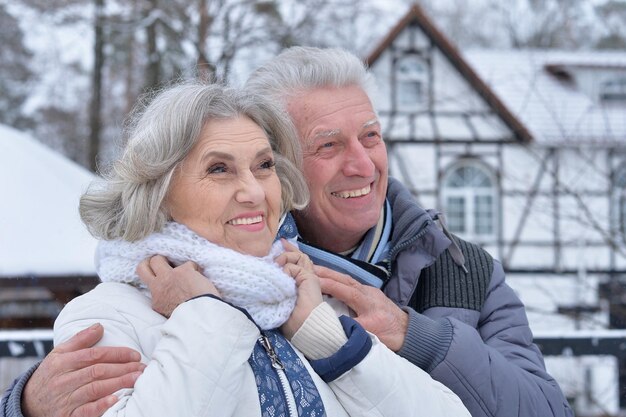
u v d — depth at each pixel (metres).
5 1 14.16
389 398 1.67
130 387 1.57
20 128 26.58
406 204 2.21
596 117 14.63
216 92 1.80
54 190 8.10
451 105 14.64
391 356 1.72
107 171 1.92
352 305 1.91
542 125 14.38
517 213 14.21
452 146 14.59
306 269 1.84
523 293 11.10
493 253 14.32
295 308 1.75
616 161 12.11
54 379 1.59
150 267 1.75
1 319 7.87
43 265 6.73
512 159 14.13
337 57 2.18
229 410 1.52
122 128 1.96
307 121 2.12
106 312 1.70
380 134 2.20
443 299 2.13
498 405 1.89
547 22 21.41
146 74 15.30
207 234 1.74
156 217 1.76
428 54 14.67
